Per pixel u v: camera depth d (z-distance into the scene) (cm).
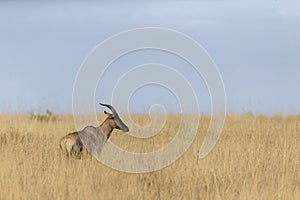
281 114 8475
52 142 6275
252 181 4997
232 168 5288
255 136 6594
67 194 4653
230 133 6925
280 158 5641
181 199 4716
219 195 4688
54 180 4822
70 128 7100
